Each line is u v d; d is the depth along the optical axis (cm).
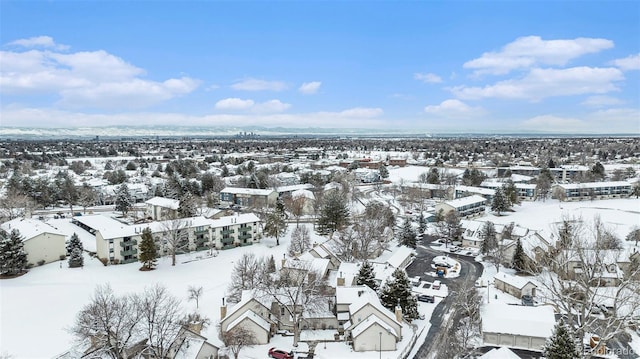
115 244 9112
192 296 6956
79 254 8906
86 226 11531
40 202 14488
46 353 5294
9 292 7412
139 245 8706
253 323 5731
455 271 8706
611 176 19338
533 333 5650
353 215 12425
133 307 5309
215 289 7650
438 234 11644
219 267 8900
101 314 5016
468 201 13412
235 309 5959
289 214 13438
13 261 8238
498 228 10444
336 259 8594
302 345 5731
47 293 7369
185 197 12812
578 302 5278
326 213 11106
